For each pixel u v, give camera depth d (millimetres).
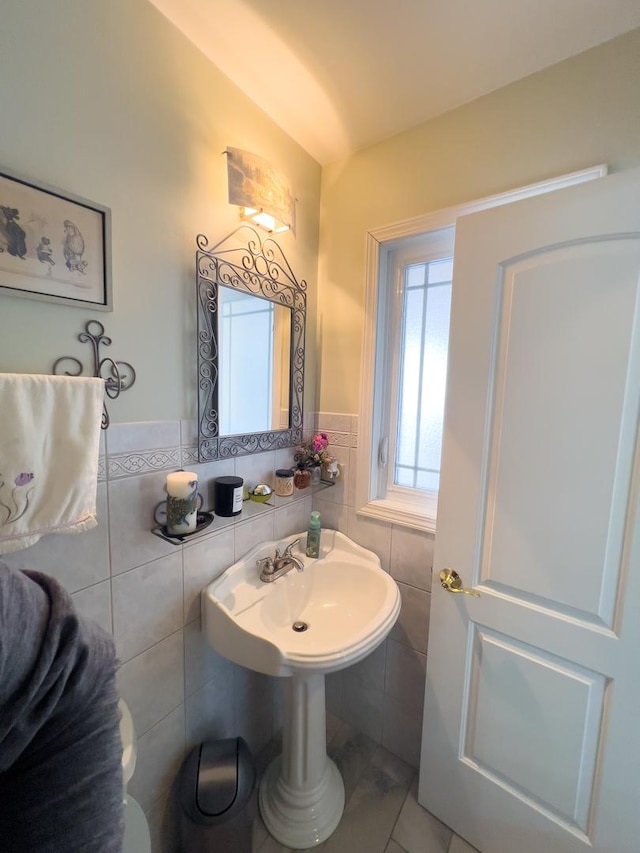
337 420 1440
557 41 892
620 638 823
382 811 1197
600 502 826
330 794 1192
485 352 952
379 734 1435
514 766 996
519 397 916
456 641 1069
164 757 1006
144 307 868
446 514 1054
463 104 1095
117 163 791
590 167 920
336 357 1424
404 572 1325
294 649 883
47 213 688
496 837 1044
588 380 823
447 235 1204
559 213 832
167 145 884
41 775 372
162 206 885
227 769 988
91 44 730
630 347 775
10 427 625
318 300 1449
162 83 861
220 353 1043
